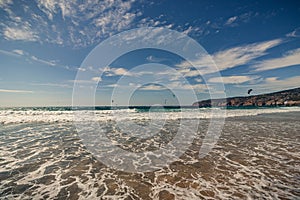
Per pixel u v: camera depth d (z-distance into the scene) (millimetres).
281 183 5395
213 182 5508
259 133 12867
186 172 6293
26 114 20094
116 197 4684
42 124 15844
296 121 19031
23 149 8719
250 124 16969
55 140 10516
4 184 5293
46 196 4691
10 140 10352
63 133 12352
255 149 8977
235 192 4887
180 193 4875
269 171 6289
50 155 7957
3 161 7117
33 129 13625
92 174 6129
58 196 4703
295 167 6637
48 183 5422
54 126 14953
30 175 5949
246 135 12234
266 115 26312
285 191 4926
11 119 17125
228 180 5625
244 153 8359
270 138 11289
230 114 25750
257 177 5816
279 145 9672
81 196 4723
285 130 13914
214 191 4953
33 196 4676
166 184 5414
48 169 6469
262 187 5160
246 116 24422
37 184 5340
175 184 5410
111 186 5297
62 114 21188
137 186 5301
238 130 14008
